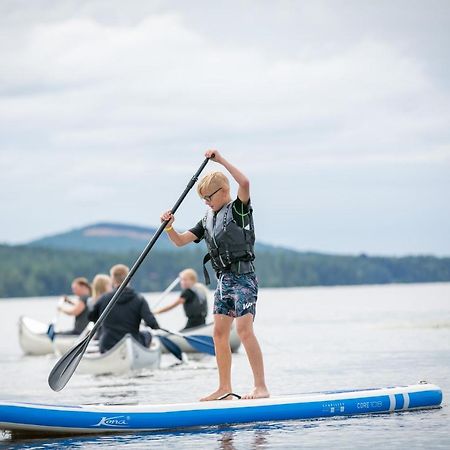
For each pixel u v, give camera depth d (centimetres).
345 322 5756
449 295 12988
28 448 1432
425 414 1653
